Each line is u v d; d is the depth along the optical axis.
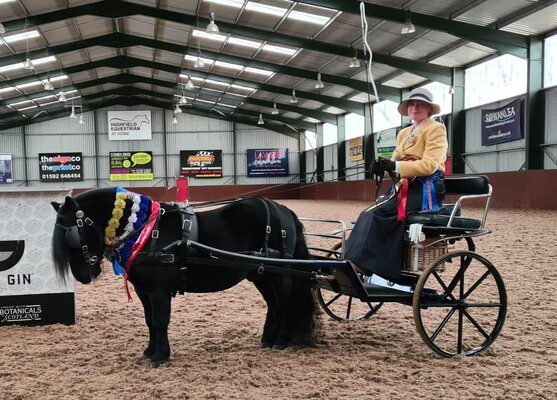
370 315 5.00
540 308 5.15
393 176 4.12
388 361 3.77
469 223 3.99
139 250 3.62
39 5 16.97
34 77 25.20
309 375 3.46
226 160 37.38
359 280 3.89
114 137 35.72
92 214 3.67
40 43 20.62
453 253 3.88
